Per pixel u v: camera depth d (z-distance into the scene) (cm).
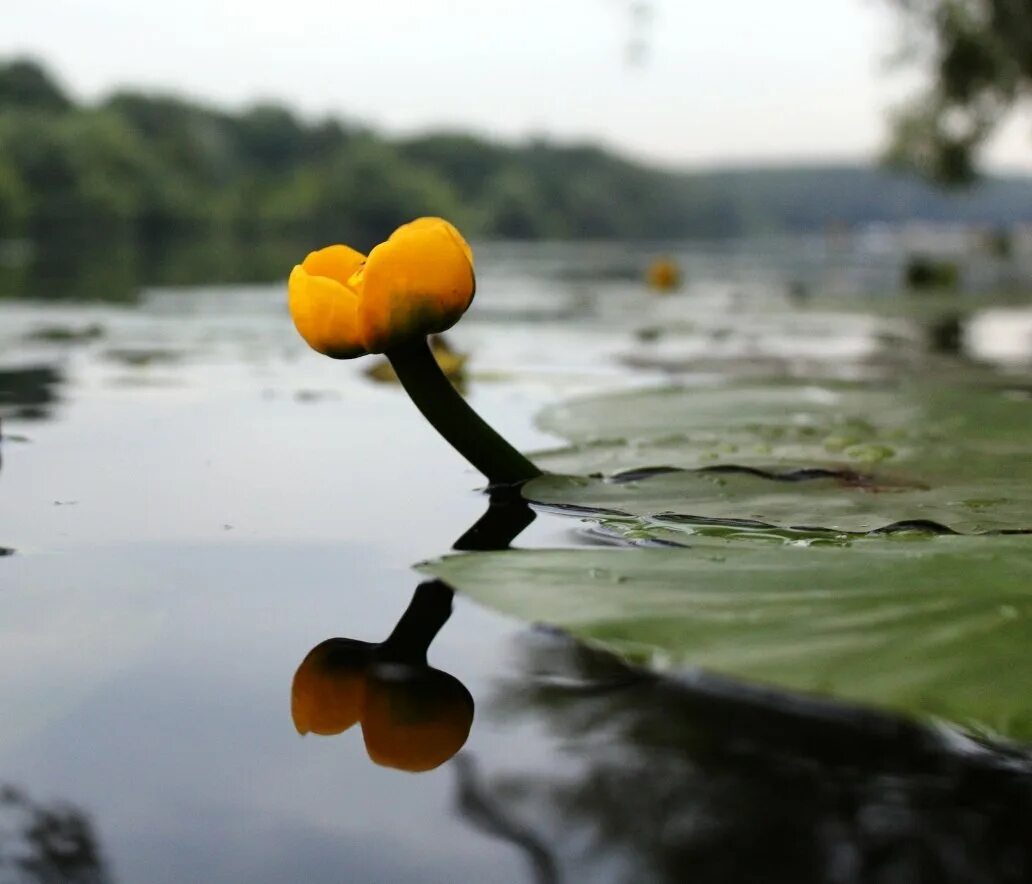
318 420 50
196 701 25
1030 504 33
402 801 21
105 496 37
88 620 28
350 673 25
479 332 105
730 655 24
